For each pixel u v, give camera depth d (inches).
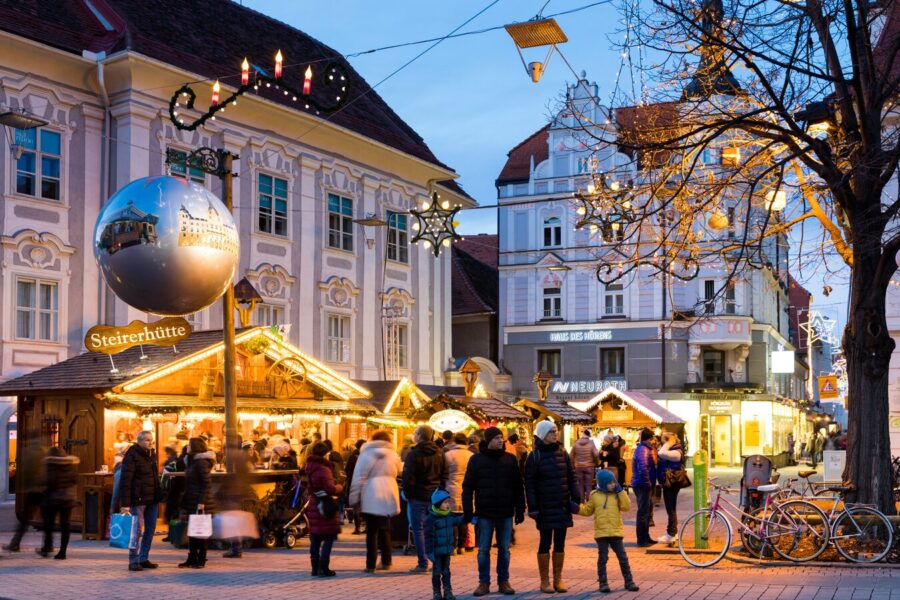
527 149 2294.5
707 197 692.7
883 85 624.4
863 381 641.6
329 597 496.4
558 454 517.7
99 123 1191.6
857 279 647.8
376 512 587.5
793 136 650.2
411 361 1646.2
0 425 1067.9
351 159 1531.7
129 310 1192.2
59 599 486.3
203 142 1283.2
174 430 907.4
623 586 527.8
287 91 536.7
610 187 708.7
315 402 1013.2
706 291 2098.9
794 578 541.6
